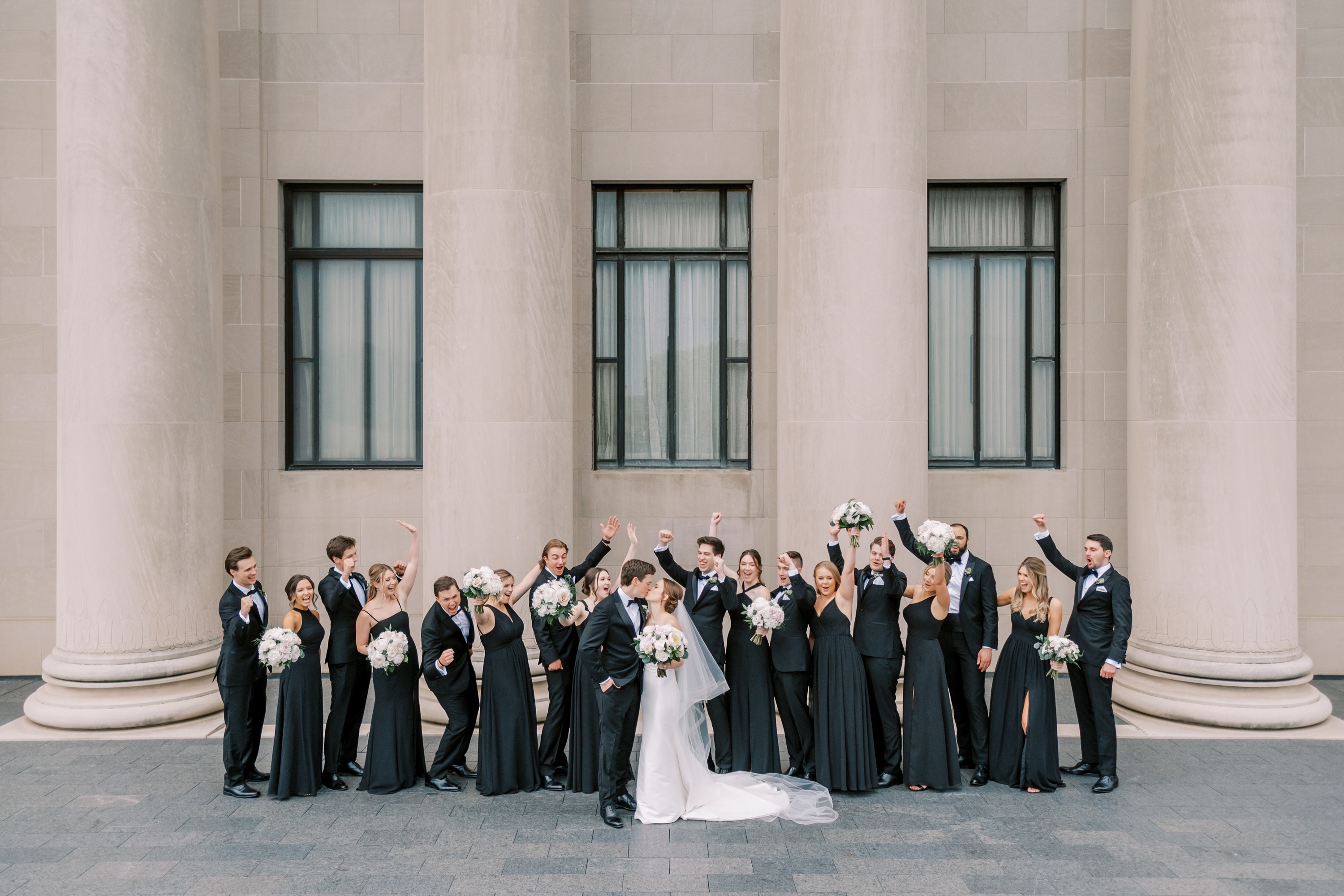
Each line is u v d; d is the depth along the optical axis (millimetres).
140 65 9328
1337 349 11188
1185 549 9508
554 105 9633
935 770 7461
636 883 5902
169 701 9312
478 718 9359
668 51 11531
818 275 9555
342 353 11914
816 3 9523
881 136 9406
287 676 7398
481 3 9367
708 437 12023
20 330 11219
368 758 7543
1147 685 9672
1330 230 11188
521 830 6754
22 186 11203
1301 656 9516
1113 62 11461
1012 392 11930
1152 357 9797
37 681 11188
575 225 11602
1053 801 7332
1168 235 9648
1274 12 9398
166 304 9438
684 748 7059
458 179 9445
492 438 9383
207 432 9789
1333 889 5848
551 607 7422
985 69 11523
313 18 11461
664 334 11984
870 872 6059
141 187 9320
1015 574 11594
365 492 11555
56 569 11297
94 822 6914
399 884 5898
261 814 7062
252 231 11453
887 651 7648
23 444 11250
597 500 11641
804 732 7637
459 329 9445
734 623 7785
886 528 9438
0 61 11172
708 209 11914
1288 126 9492
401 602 8016
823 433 9547
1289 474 9438
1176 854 6344
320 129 11477
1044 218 11836
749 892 5785
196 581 9648
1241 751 8547
